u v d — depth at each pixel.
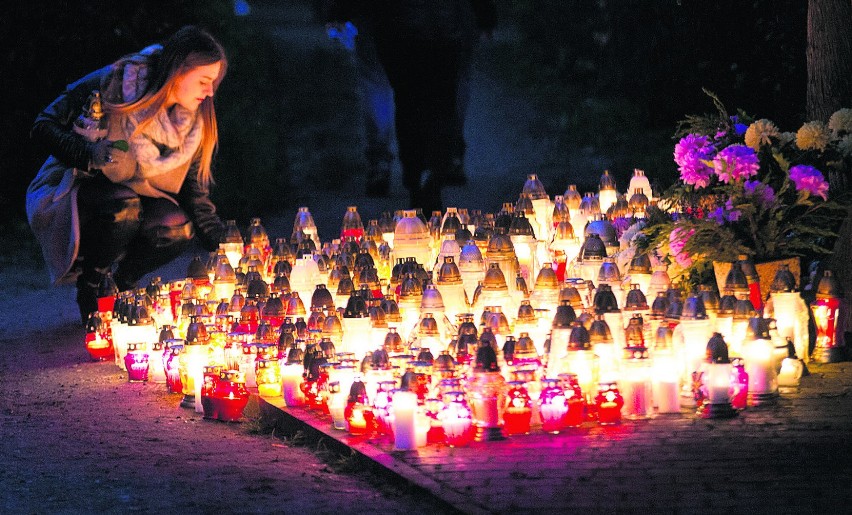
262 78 21.72
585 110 20.08
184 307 8.73
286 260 9.52
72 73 15.98
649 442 6.38
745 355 6.97
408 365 6.72
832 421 6.52
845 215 8.04
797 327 7.52
